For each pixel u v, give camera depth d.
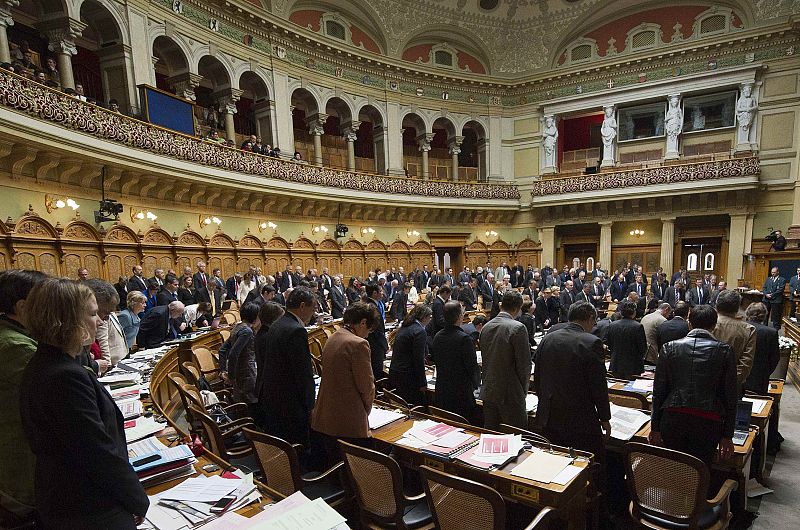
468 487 1.98
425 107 19.06
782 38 15.62
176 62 11.91
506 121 20.47
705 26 16.92
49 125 7.36
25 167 7.80
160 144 9.88
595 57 18.92
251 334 4.63
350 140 17.20
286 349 3.20
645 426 3.40
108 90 10.29
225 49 12.88
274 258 14.21
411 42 18.69
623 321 5.00
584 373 2.97
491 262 20.45
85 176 8.84
